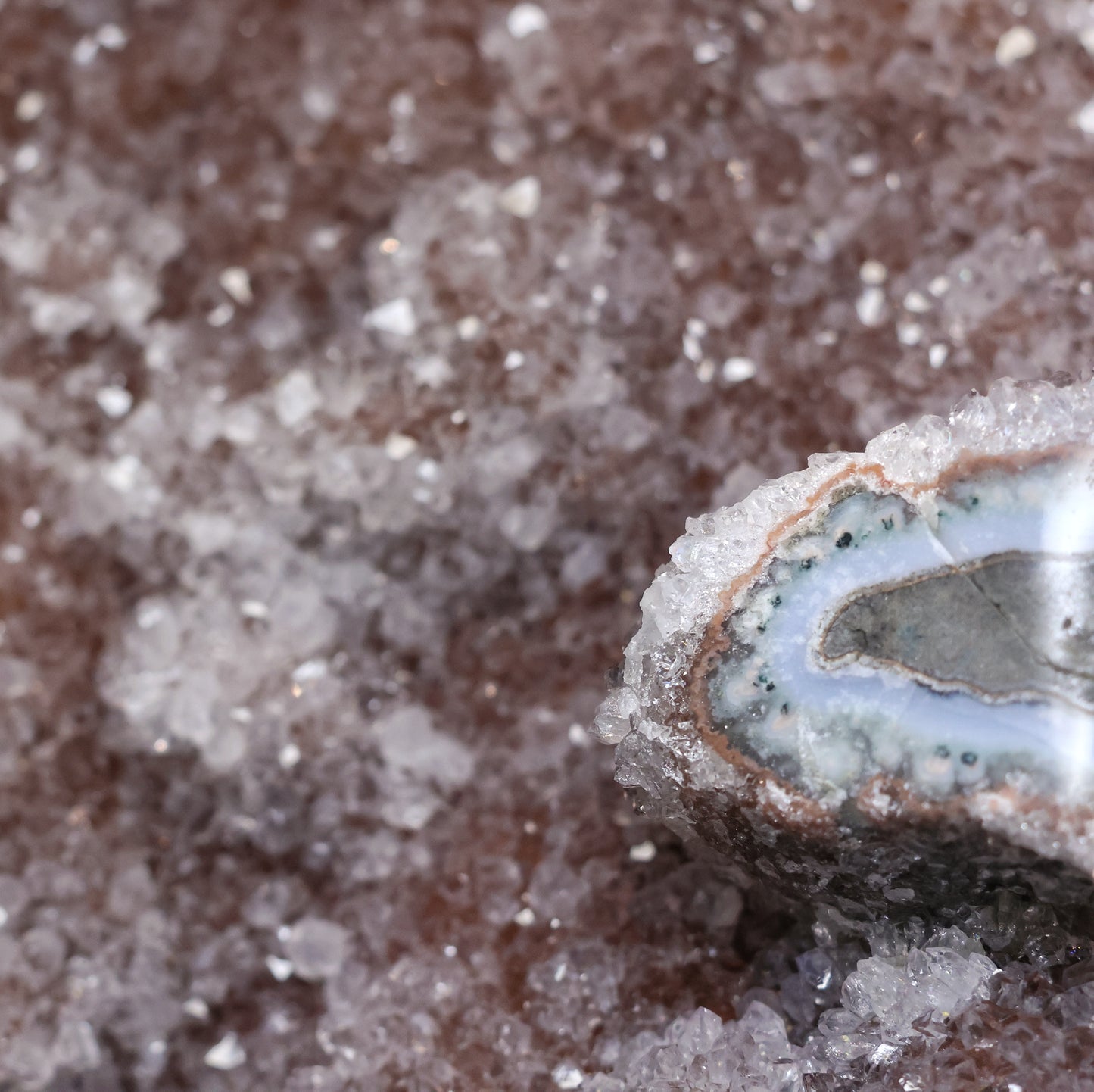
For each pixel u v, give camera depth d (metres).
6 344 0.28
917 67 0.28
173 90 0.29
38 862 0.27
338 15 0.29
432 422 0.28
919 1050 0.25
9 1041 0.27
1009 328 0.27
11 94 0.29
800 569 0.25
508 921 0.27
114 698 0.28
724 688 0.25
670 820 0.26
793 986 0.26
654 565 0.28
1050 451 0.25
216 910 0.27
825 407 0.28
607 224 0.28
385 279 0.28
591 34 0.29
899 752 0.25
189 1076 0.27
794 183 0.28
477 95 0.29
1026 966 0.25
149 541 0.28
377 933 0.27
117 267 0.28
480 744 0.27
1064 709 0.25
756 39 0.28
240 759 0.27
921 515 0.25
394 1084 0.26
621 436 0.28
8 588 0.28
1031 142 0.28
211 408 0.28
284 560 0.28
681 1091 0.25
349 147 0.29
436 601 0.28
